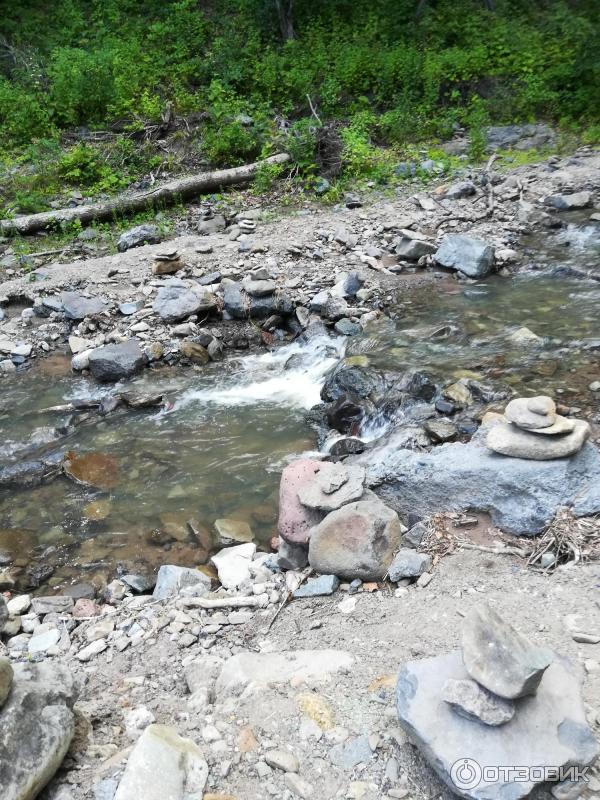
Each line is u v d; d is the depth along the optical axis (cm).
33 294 930
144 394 739
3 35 1712
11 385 779
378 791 281
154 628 414
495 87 1530
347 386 693
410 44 1653
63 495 591
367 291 873
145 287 926
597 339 704
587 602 375
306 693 333
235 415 699
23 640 421
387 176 1280
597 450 469
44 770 277
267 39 1708
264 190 1262
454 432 560
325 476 471
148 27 1708
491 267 923
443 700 278
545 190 1155
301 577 445
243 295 861
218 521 537
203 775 287
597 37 1522
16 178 1284
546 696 279
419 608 394
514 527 447
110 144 1392
